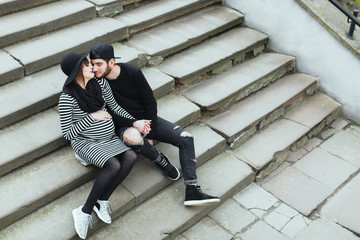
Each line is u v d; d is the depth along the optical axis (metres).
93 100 3.21
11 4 4.27
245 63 5.09
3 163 3.26
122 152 3.29
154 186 3.63
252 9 5.35
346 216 3.80
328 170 4.28
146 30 4.90
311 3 4.89
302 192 4.02
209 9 5.53
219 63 4.75
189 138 3.59
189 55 4.80
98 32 4.38
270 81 5.00
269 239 3.55
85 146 3.28
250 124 4.34
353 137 4.75
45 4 4.55
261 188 4.06
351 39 4.71
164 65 4.59
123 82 3.37
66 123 3.16
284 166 4.34
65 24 4.41
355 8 5.68
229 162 4.12
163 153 3.93
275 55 5.26
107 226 3.41
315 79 5.07
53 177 3.37
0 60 3.85
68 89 3.11
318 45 4.95
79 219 3.11
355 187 4.09
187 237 3.53
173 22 5.14
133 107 3.52
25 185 3.29
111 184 3.26
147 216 3.52
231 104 4.62
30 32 4.15
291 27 5.08
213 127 4.27
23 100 3.64
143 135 3.44
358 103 4.86
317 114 4.81
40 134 3.53
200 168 4.04
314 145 4.63
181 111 4.18
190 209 3.61
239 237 3.56
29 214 3.24
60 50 4.04
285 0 4.99
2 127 3.55
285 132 4.54
